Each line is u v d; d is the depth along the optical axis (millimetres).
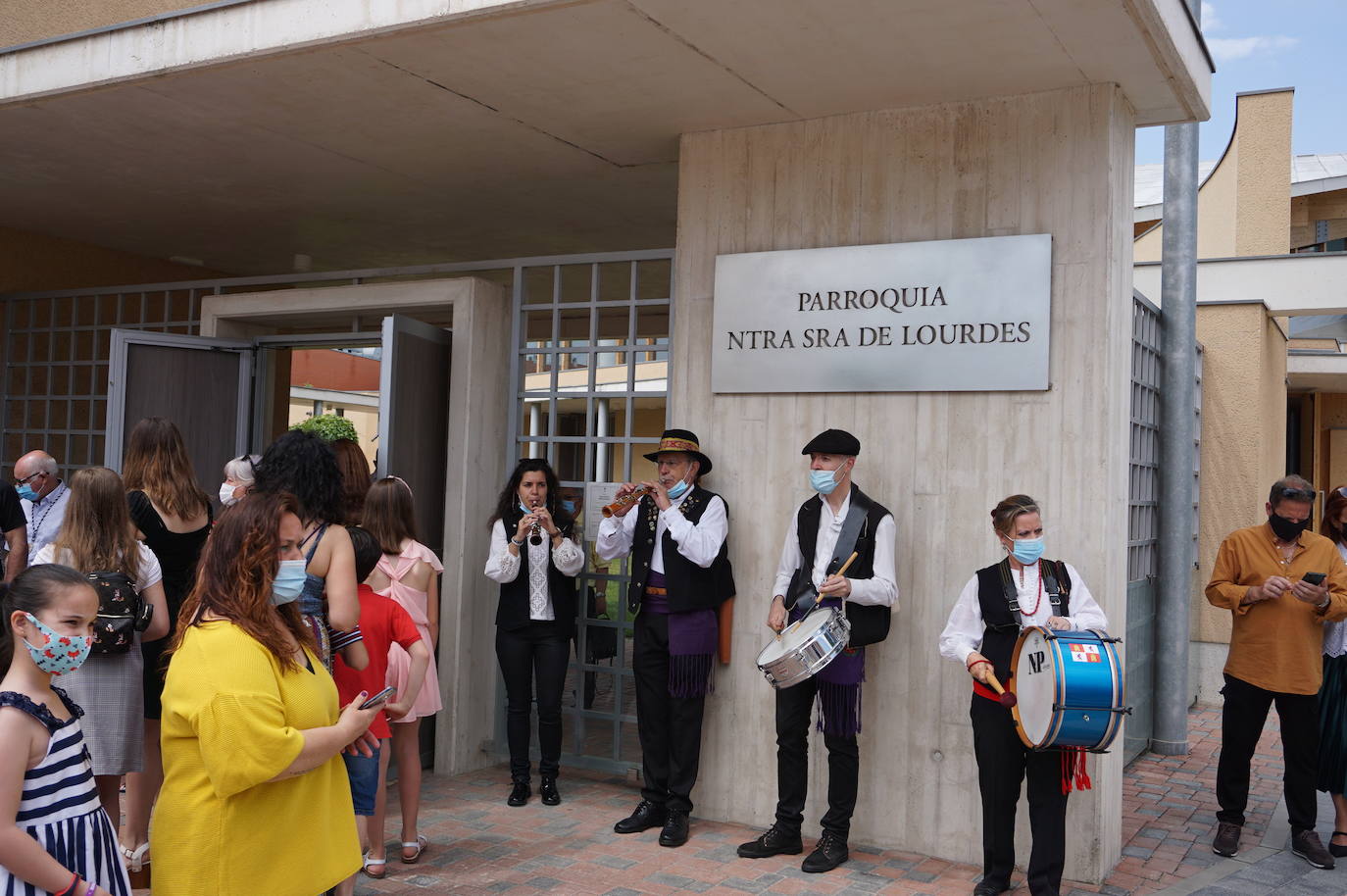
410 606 4973
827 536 4879
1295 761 5062
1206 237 15719
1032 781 4188
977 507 4965
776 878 4652
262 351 7629
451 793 5875
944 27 4309
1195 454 9094
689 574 5191
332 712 2859
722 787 5473
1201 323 9195
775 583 5125
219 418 7387
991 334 4926
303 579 2826
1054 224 4883
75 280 9188
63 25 5895
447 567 6352
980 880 4543
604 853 4938
